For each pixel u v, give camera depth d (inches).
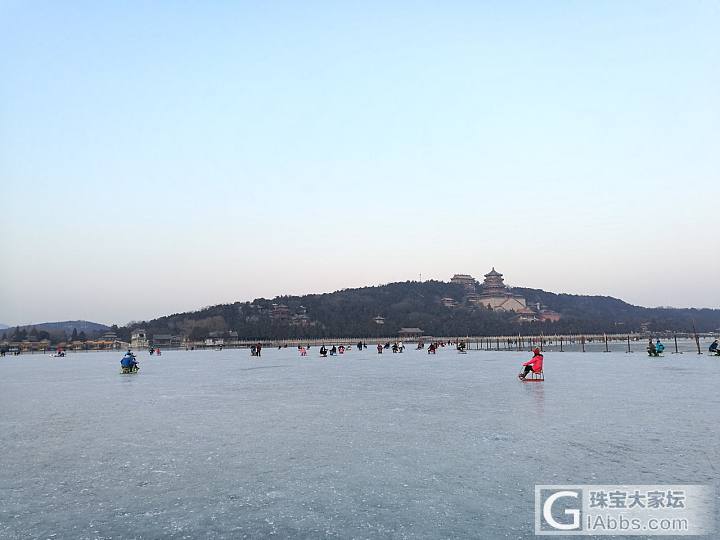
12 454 565.9
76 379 1747.0
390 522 354.3
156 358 3966.5
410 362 2517.2
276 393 1146.0
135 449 582.9
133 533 343.6
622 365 1847.9
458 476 454.3
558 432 626.2
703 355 2504.9
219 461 520.4
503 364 2234.3
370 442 595.8
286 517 366.0
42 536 341.7
